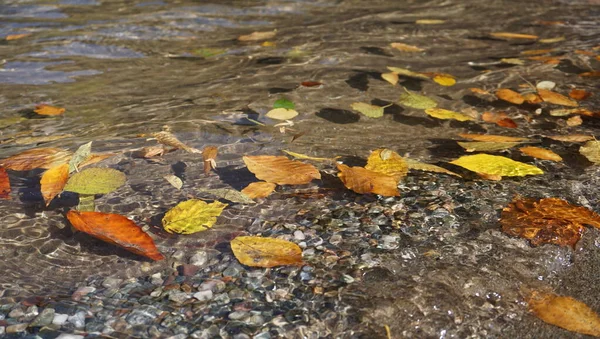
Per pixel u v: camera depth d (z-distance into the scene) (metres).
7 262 0.91
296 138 1.13
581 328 0.86
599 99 1.26
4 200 1.00
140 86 1.30
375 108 1.20
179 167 1.07
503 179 1.05
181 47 1.48
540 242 0.95
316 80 1.32
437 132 1.16
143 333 0.84
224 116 1.20
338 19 1.68
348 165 1.07
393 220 0.97
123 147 1.11
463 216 0.98
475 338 0.85
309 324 0.85
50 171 1.03
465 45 1.51
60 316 0.85
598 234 0.96
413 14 1.75
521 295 0.89
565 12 1.75
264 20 1.66
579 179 1.05
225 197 1.00
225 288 0.88
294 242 0.94
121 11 1.71
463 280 0.90
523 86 1.31
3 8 1.72
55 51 1.44
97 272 0.90
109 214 0.95
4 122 1.17
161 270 0.91
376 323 0.85
